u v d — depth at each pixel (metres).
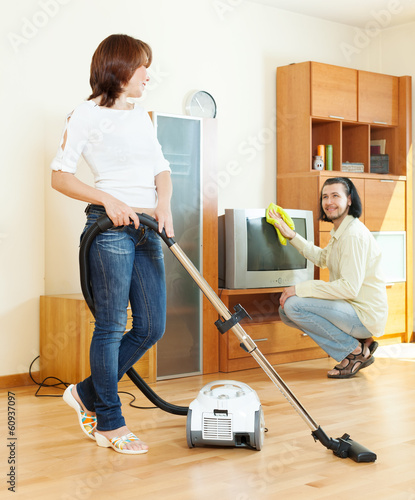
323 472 2.10
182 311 3.88
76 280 3.93
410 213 5.20
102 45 2.31
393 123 5.21
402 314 5.12
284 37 5.03
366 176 4.88
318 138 5.04
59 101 3.82
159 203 2.34
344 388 3.50
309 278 4.39
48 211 3.82
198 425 2.34
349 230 3.81
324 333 3.82
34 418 2.89
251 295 4.62
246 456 2.29
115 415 2.38
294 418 2.83
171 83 4.40
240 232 4.07
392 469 2.13
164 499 1.87
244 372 4.04
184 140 3.85
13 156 3.59
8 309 3.61
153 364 3.71
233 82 4.73
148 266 2.37
